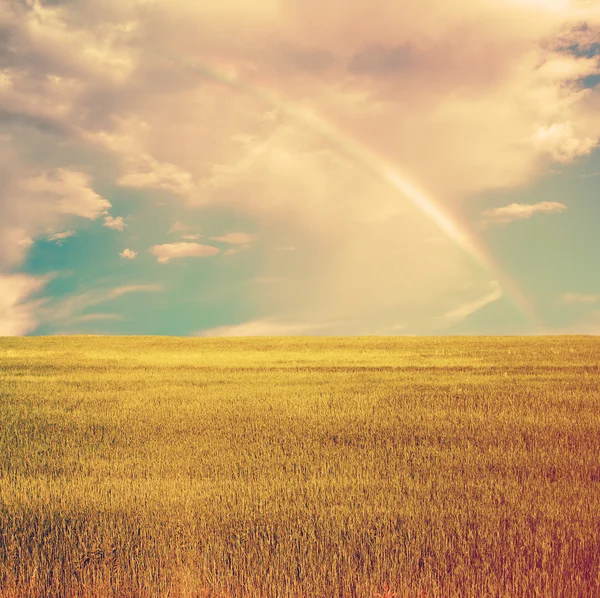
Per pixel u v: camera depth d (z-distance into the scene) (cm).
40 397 2286
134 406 2066
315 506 962
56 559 789
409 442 1495
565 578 723
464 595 700
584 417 1828
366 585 710
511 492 1044
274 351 4794
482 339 5669
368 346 5150
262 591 709
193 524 887
